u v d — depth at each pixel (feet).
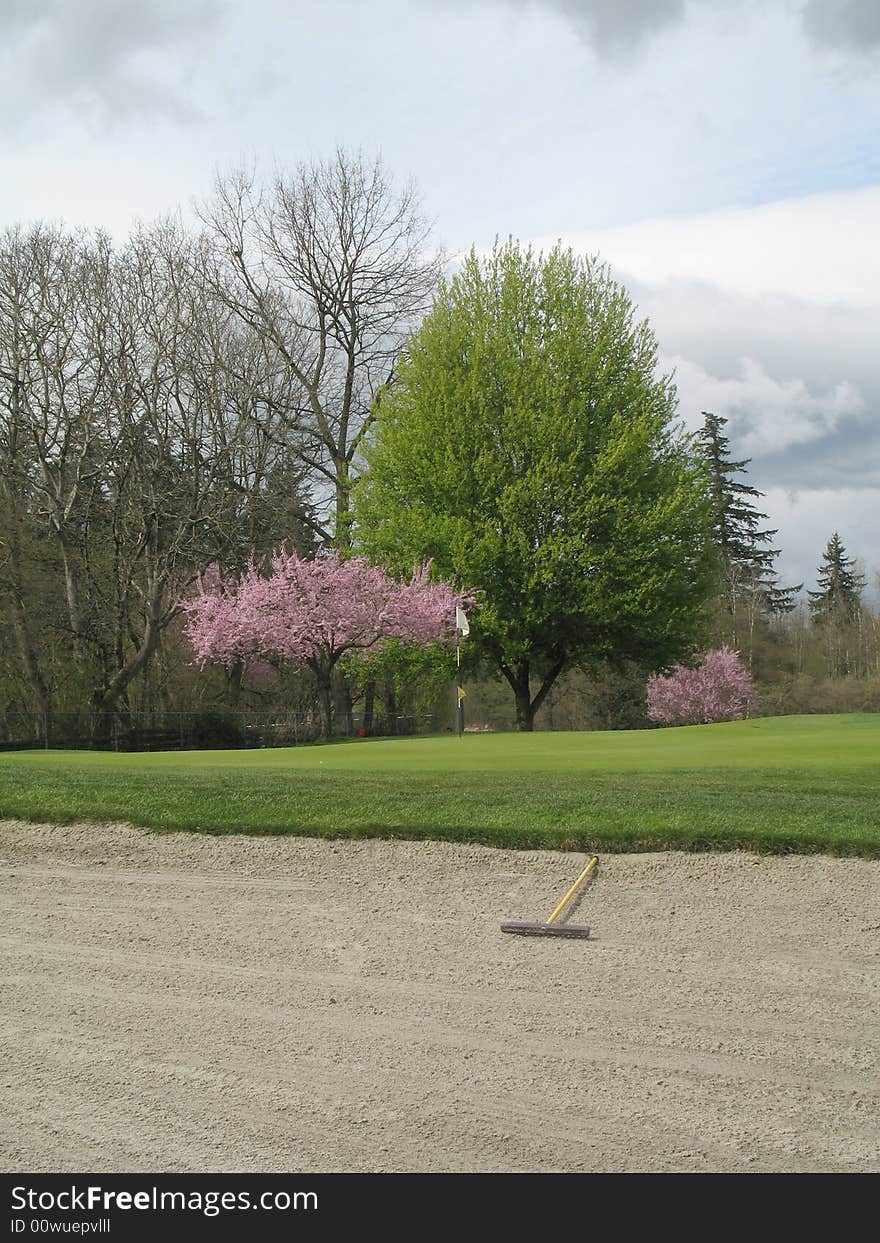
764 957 21.12
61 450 102.53
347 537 125.90
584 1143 14.78
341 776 37.37
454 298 118.21
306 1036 18.15
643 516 106.22
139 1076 16.79
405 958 21.56
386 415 117.29
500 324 114.42
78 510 108.78
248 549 119.03
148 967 21.39
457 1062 17.12
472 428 108.27
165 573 102.83
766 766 39.58
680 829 27.22
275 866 27.55
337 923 23.68
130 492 106.93
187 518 103.76
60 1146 14.80
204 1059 17.35
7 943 22.90
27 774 39.17
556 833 27.68
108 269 102.53
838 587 258.57
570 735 65.98
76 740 93.35
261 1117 15.51
